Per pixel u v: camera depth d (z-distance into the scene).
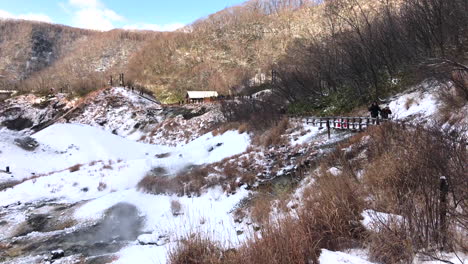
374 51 23.69
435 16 19.03
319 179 7.95
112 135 39.84
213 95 68.56
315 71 29.39
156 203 13.30
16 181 22.86
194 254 5.07
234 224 9.18
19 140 32.88
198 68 103.62
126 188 17.61
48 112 70.00
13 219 13.30
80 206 14.34
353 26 26.62
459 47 17.25
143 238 9.25
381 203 4.86
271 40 108.12
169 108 61.09
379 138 8.80
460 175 4.12
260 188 12.02
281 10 130.38
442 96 12.70
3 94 79.56
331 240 4.40
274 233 4.45
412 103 16.56
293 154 15.27
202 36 126.31
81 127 40.84
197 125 44.97
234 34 122.44
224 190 13.11
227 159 18.83
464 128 7.09
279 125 21.88
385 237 3.82
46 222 12.65
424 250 3.67
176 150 31.66
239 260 4.31
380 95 21.48
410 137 6.05
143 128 55.19
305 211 5.56
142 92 77.81
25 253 9.42
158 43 128.12
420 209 4.14
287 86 31.08
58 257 8.73
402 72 21.47
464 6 18.08
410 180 4.84
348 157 9.84
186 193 13.91
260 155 17.02
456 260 3.32
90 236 10.52
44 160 30.34
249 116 30.88
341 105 24.61
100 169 22.00
